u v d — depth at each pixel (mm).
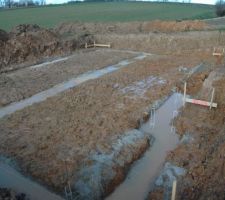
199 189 7812
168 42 26094
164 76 17781
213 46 23922
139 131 11203
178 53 24312
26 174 8898
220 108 12555
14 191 7953
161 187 8141
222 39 25016
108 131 11016
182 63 20859
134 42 27422
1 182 8594
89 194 7957
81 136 10695
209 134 10711
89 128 11250
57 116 12367
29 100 14625
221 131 10750
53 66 20766
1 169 9180
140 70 19141
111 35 29250
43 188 8305
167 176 8539
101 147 9969
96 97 14422
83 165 9055
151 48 26297
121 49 26969
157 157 9812
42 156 9602
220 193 7438
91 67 20375
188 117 12242
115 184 8500
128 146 10125
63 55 24156
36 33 25094
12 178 8766
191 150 9703
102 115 12383
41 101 14156
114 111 12781
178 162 9156
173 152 9750
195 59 21984
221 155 8938
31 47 23031
